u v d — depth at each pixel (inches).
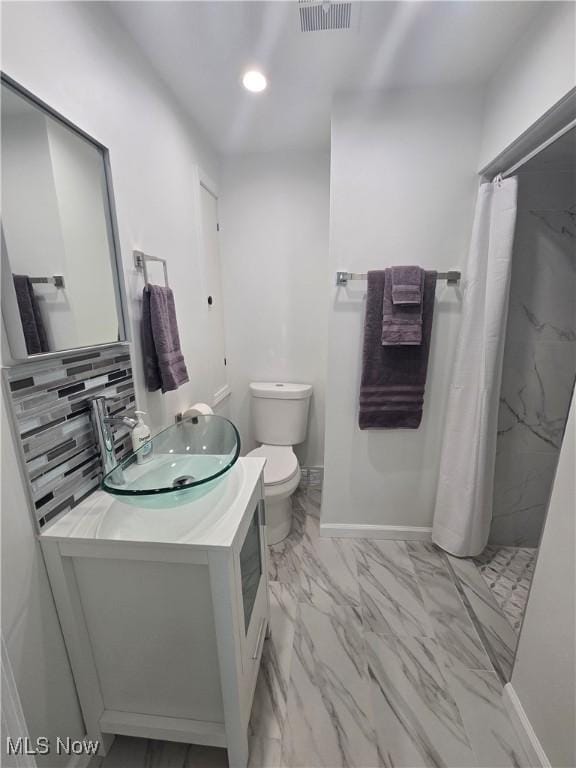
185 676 36.9
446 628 55.4
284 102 62.9
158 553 32.3
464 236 62.6
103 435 39.7
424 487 74.3
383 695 45.6
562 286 63.3
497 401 64.6
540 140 49.1
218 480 38.0
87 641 36.7
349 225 63.4
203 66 53.1
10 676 24.3
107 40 41.6
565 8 39.5
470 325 63.1
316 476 101.7
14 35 29.2
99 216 41.1
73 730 37.2
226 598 32.4
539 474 71.2
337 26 45.5
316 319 92.6
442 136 59.5
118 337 45.1
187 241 66.7
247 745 38.5
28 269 31.3
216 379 87.4
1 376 29.1
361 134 60.3
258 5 41.8
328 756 39.4
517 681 42.9
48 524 33.8
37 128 32.2
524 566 69.2
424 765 38.8
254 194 86.7
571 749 33.5
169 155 58.7
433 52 50.4
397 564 69.4
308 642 52.8
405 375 66.4
